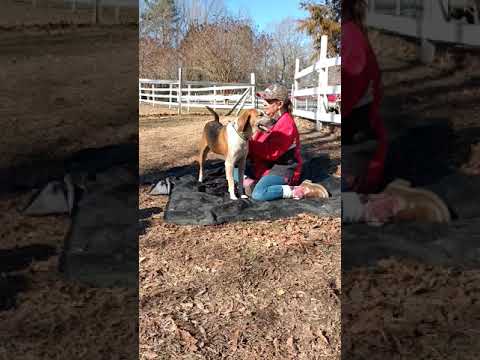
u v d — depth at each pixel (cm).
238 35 2008
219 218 436
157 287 318
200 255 365
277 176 489
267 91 486
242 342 259
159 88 1748
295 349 253
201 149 538
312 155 632
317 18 1684
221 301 299
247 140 482
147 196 525
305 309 289
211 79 1984
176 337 263
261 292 309
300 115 990
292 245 380
